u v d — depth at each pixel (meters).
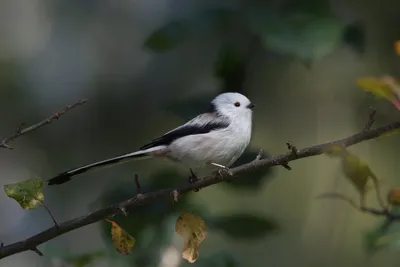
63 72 13.46
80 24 13.97
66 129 12.80
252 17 8.79
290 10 8.85
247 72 9.70
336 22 8.70
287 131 11.51
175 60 12.28
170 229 8.27
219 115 8.95
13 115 13.09
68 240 12.70
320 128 11.56
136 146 12.30
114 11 14.06
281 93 11.27
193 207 8.59
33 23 14.34
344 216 11.41
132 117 12.51
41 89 13.34
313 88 11.48
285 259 11.38
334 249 11.32
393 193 5.68
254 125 11.22
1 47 13.97
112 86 12.95
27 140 12.98
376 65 11.45
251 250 11.49
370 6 11.27
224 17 9.08
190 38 9.58
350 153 5.61
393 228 6.18
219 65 9.55
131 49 13.76
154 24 13.69
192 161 8.81
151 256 8.16
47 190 12.71
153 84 12.51
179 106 9.27
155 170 9.86
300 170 12.04
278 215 11.77
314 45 8.38
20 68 13.62
